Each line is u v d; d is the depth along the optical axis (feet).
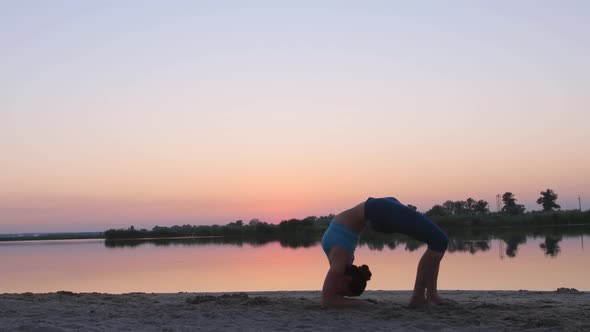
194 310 20.45
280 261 66.28
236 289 39.11
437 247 18.81
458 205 205.16
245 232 197.88
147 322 18.21
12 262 75.51
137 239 203.31
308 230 195.62
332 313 18.90
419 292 19.39
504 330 15.56
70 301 24.23
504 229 166.81
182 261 68.74
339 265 19.63
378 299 25.58
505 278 42.04
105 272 55.11
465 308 19.38
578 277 42.04
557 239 101.50
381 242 103.09
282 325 17.22
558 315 17.83
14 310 21.03
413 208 19.81
